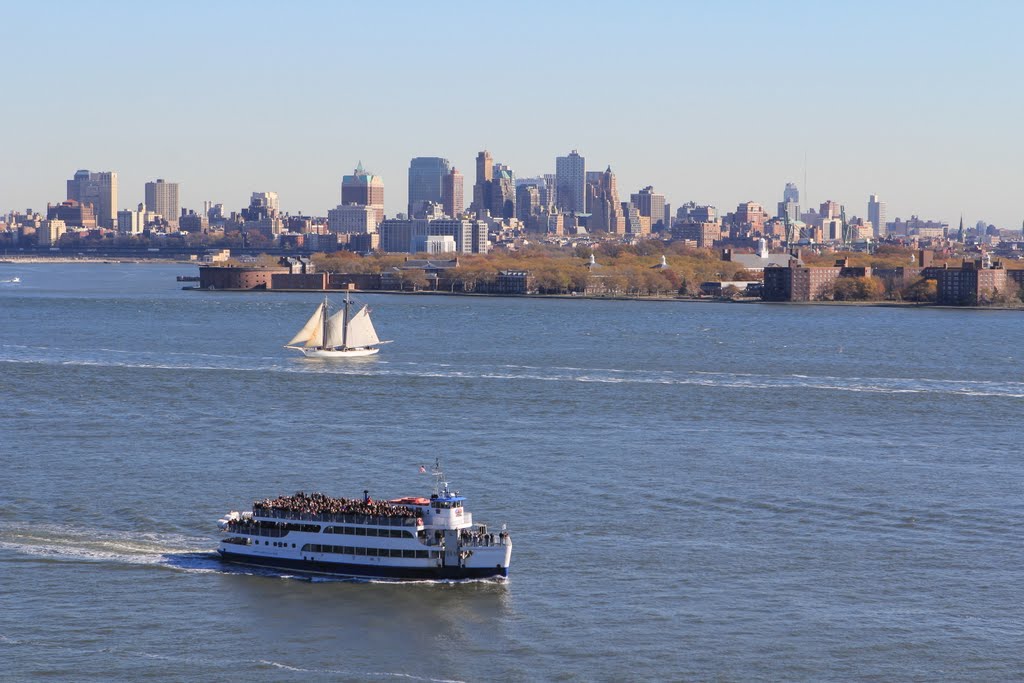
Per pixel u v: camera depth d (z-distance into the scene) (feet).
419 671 459.32
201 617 504.84
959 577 551.18
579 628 495.82
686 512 645.10
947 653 475.31
